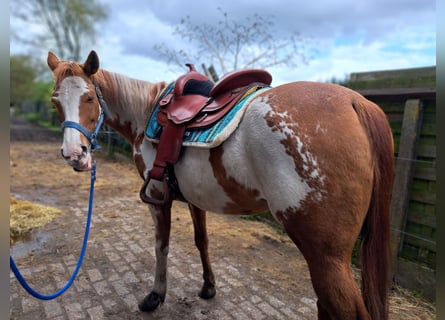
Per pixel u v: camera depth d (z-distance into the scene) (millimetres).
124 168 7246
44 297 1527
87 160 1682
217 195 1518
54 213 4004
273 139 1241
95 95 1756
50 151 9523
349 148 1168
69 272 2572
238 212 1610
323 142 1179
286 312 2088
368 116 1262
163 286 2092
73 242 3174
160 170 1631
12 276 2480
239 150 1348
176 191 1776
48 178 6051
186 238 3307
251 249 3068
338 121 1201
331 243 1177
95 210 4227
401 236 2486
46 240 3221
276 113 1259
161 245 2027
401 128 2592
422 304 2199
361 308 1146
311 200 1180
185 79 1787
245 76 1616
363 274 1277
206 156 1481
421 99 2418
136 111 1993
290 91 1333
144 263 2746
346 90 1340
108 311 2066
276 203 1261
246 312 2082
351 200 1168
